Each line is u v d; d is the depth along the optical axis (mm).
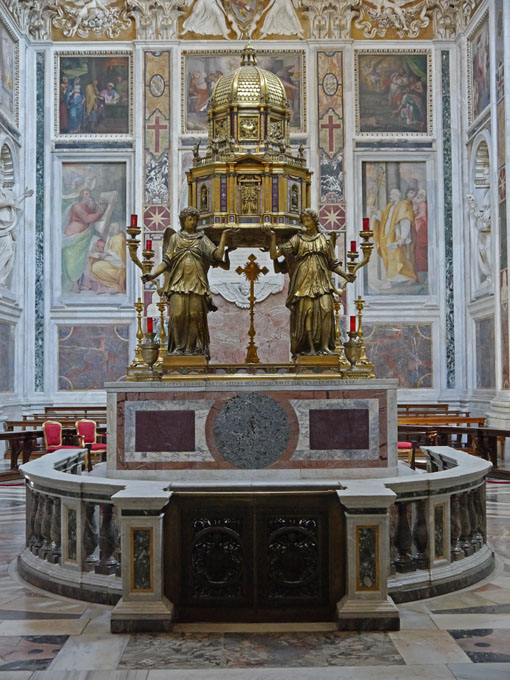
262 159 8953
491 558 7621
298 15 21047
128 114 21000
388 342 20625
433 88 20984
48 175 20672
